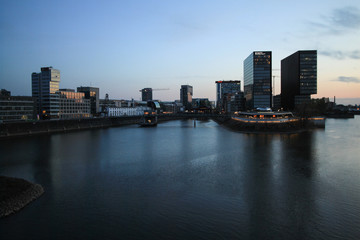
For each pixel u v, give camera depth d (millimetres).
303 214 41719
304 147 105500
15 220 39906
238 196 49688
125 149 105688
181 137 149000
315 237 35000
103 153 96125
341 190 52656
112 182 59000
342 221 39281
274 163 76750
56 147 110500
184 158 86000
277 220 39750
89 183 58250
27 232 36469
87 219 40469
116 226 38312
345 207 44250
